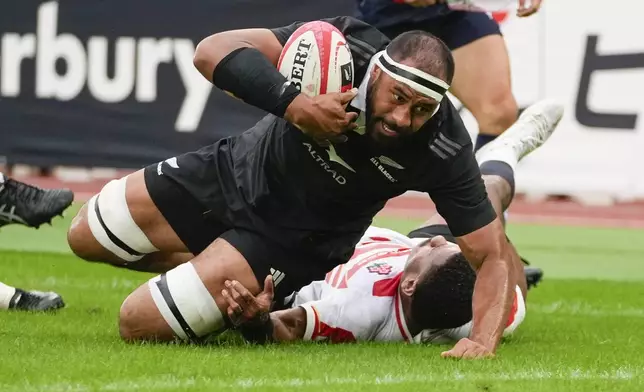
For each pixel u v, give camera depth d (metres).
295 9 38.09
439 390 11.09
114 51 38.97
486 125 21.97
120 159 39.06
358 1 23.12
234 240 14.07
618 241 34.44
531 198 42.25
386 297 15.45
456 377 11.98
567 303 22.42
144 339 14.02
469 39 21.89
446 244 15.11
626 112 36.78
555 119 20.91
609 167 36.94
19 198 17.72
